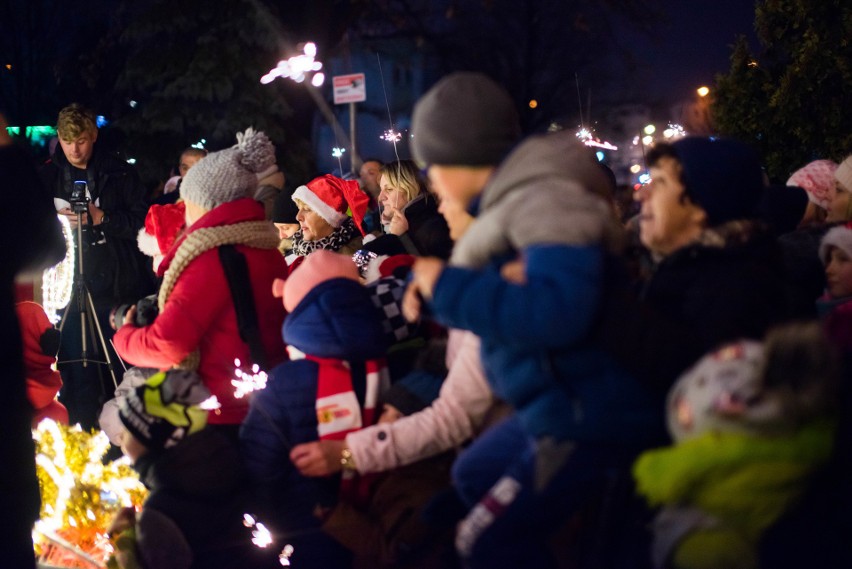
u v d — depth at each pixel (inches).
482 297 96.3
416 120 113.5
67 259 212.7
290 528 136.9
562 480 99.3
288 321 136.2
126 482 161.5
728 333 99.7
